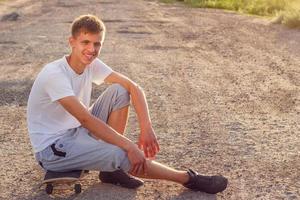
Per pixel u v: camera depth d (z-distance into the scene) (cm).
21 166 615
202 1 3105
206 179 524
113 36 1773
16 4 3148
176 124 781
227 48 1517
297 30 1884
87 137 510
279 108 865
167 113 844
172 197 518
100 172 546
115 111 530
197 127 765
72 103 489
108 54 1423
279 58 1333
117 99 529
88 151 498
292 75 1126
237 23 2139
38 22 2206
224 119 805
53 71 498
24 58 1374
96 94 960
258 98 934
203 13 2597
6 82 1080
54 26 2048
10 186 556
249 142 693
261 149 665
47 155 507
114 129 533
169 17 2386
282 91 983
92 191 532
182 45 1585
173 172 520
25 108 887
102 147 496
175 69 1216
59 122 516
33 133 516
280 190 539
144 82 1079
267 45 1554
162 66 1252
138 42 1644
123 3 3178
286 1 2686
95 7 2880
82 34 492
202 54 1424
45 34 1825
